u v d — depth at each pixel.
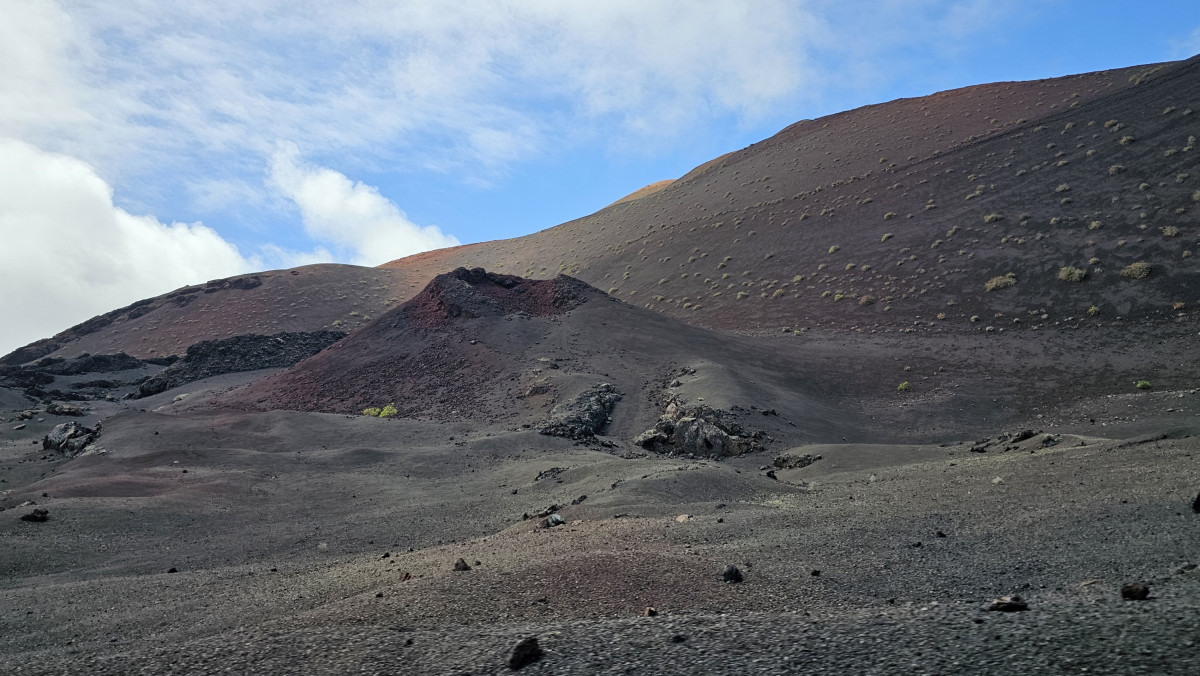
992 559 11.23
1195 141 81.62
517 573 11.67
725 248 113.62
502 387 59.31
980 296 72.62
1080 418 42.06
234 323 129.50
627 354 64.50
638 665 6.27
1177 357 50.38
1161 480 15.74
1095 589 8.01
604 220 167.25
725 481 26.14
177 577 18.19
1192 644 5.30
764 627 7.23
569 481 30.91
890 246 91.62
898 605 8.74
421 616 9.56
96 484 30.72
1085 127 101.50
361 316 135.12
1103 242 72.50
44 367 105.06
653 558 12.45
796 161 144.50
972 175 102.25
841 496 22.11
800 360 63.72
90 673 7.41
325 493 32.16
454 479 35.16
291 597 13.73
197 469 35.69
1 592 16.94
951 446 34.78
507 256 167.12
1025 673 5.23
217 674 6.99
